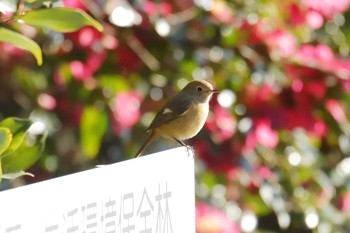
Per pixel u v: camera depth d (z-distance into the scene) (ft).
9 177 18.17
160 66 37.22
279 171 39.75
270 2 37.78
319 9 38.55
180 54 37.22
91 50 35.76
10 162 18.43
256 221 39.06
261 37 37.14
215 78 37.76
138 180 18.40
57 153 38.96
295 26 38.73
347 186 42.63
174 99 34.04
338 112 37.22
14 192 16.05
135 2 35.32
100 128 36.88
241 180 38.37
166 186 19.10
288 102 37.37
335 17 42.98
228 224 36.47
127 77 36.65
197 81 34.35
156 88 37.60
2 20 18.16
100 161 39.55
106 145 39.34
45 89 37.96
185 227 19.54
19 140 18.21
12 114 38.73
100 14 34.42
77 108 37.81
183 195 19.52
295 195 40.11
